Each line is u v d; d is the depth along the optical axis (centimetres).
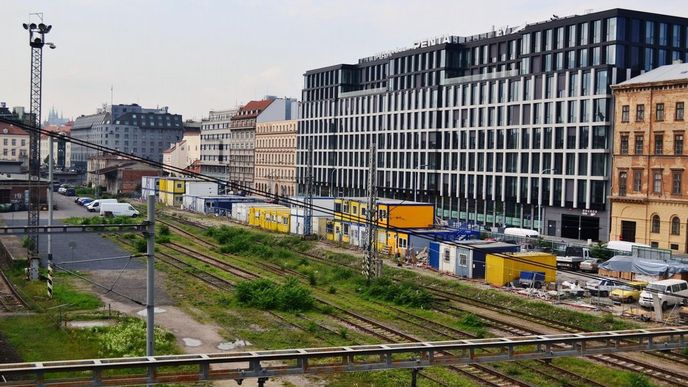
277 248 7531
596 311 4512
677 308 4672
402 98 11681
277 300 4422
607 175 8262
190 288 5053
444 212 10856
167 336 3578
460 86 10450
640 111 7450
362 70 13650
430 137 11031
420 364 2242
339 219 8156
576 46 8888
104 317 3984
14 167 15038
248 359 2058
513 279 5434
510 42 10362
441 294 5166
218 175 18625
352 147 13012
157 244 7675
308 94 14600
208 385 2828
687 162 7006
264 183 16275
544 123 9075
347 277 5616
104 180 17375
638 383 2895
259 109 16712
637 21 8550
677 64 7819
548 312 4506
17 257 6178
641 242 7431
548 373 3042
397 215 7181
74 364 1931
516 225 9575
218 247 7675
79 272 5575
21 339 3466
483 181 10006
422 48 11562
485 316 4350
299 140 14788
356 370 2178
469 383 2889
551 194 8944
